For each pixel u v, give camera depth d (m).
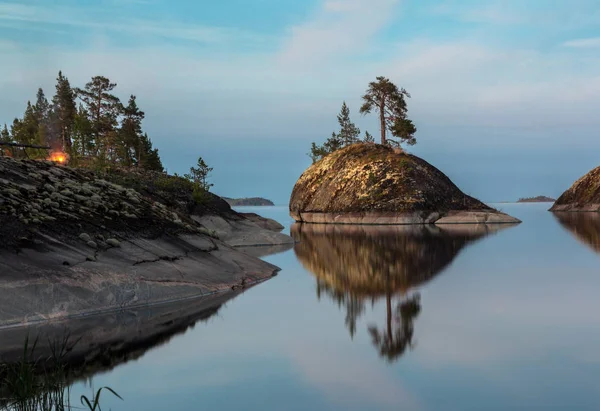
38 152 42.91
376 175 81.81
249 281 21.67
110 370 10.24
